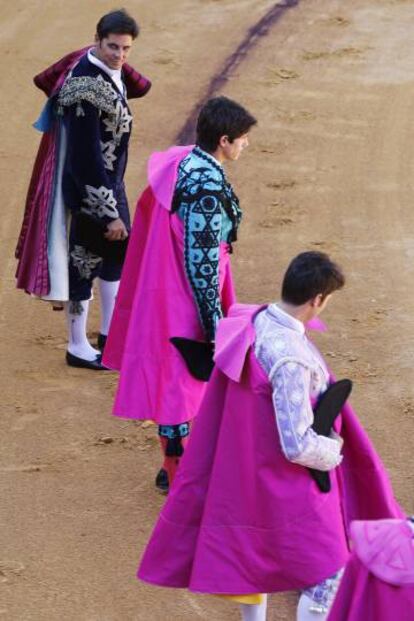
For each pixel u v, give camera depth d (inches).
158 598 556.4
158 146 1163.3
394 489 631.8
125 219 757.9
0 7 1555.1
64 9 1544.0
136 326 590.6
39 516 621.3
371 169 1111.6
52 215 741.3
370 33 1456.7
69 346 785.6
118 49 706.2
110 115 717.3
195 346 581.6
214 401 483.2
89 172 719.1
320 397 464.1
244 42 1433.3
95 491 643.5
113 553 590.6
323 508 464.8
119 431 703.1
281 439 450.0
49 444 690.2
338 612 395.9
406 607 376.5
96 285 896.9
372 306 856.3
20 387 756.0
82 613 545.3
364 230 988.6
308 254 462.3
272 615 539.8
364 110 1246.9
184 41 1437.0
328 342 805.2
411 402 725.9
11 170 1114.7
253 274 911.7
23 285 770.2
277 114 1237.1
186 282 580.4
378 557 380.8
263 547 469.1
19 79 1327.5
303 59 1380.4
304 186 1076.5
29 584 566.6
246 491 469.4
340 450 467.5
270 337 456.8
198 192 558.6
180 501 490.6
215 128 559.5
